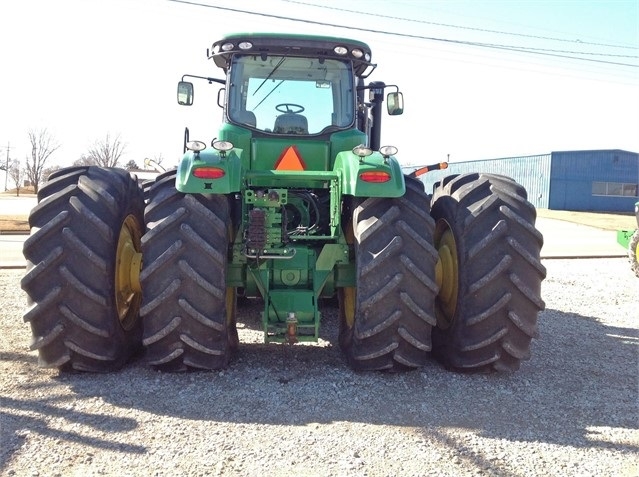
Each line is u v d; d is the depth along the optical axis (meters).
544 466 2.76
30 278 3.67
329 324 5.77
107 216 3.86
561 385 3.95
